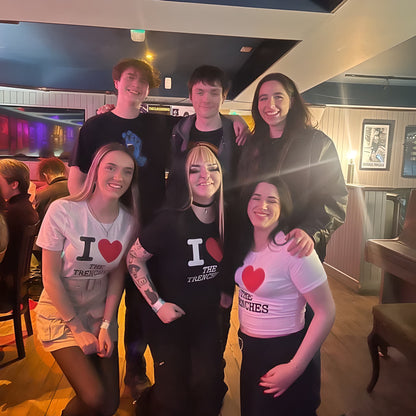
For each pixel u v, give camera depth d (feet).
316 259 4.02
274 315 4.11
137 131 4.95
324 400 5.33
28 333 7.18
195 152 4.33
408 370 6.13
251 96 4.77
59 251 4.34
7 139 16.78
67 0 7.55
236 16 8.25
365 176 20.48
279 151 4.50
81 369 4.35
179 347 4.68
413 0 7.26
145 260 4.58
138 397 5.27
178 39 10.37
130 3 7.72
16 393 5.42
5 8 7.94
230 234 4.41
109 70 14.94
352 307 9.08
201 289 4.58
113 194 4.39
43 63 14.75
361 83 18.89
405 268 6.75
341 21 8.33
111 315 4.71
